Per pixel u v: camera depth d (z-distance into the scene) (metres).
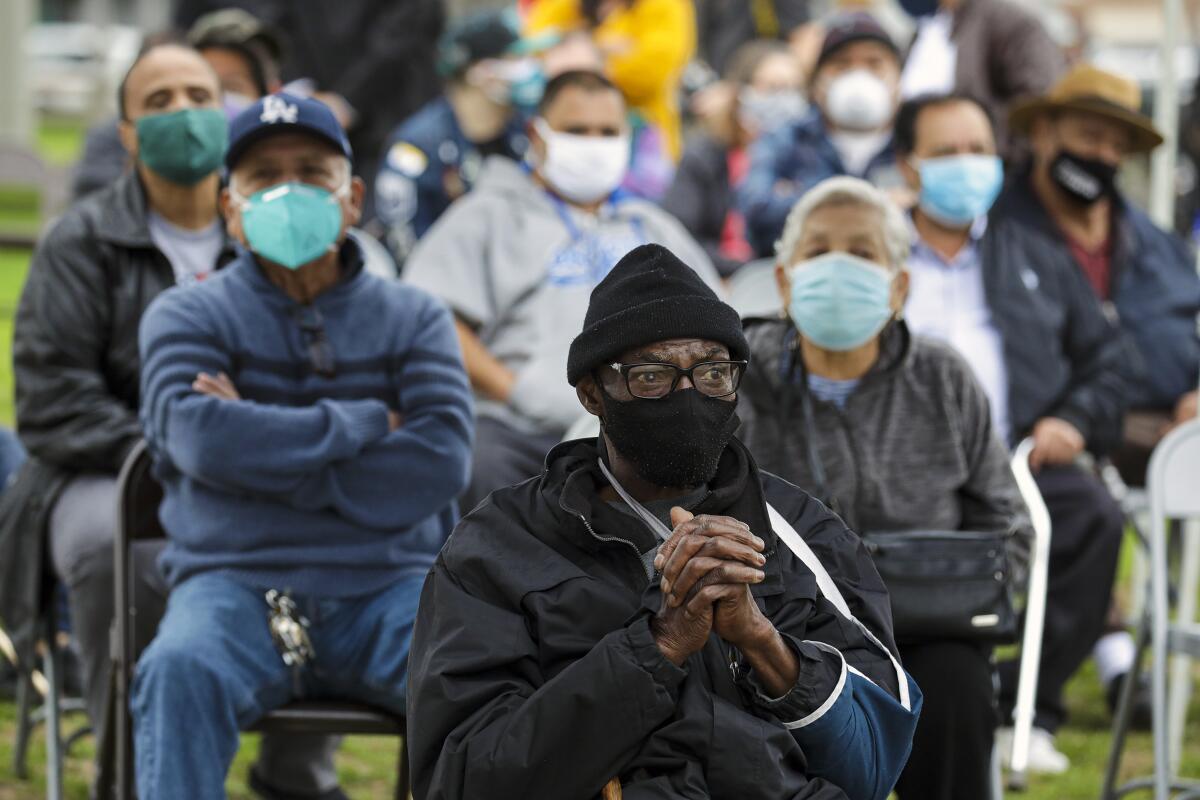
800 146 27.30
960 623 14.65
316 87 38.84
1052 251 21.30
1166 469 17.84
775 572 11.26
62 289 17.56
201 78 18.09
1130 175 44.09
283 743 17.03
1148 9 80.62
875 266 15.24
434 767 10.80
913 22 29.88
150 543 15.77
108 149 28.38
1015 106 22.38
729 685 10.95
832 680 10.79
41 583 17.41
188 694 14.14
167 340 15.20
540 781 10.30
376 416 15.23
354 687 15.17
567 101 21.06
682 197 30.45
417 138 28.28
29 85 68.88
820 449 15.42
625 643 10.33
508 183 21.41
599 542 10.96
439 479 15.44
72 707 19.31
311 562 15.06
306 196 15.21
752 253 27.58
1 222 59.72
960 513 15.84
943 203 20.36
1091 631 20.27
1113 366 21.19
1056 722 20.61
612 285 10.96
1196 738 21.98
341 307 15.64
